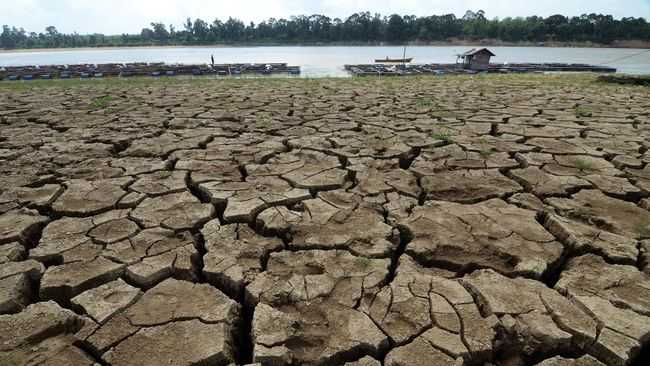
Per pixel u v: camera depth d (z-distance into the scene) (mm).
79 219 2512
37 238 2424
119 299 1768
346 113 5930
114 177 3271
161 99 7434
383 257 2133
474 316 1650
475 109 6227
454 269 2055
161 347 1517
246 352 1670
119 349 1505
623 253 2086
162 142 4332
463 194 2941
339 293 1814
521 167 3615
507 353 1573
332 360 1489
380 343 1534
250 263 2072
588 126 4973
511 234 2307
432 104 6715
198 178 3229
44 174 3342
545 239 2246
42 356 1468
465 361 1478
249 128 4988
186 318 1668
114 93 8430
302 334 1585
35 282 1965
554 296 1766
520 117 5543
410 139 4375
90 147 4156
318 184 3076
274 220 2504
